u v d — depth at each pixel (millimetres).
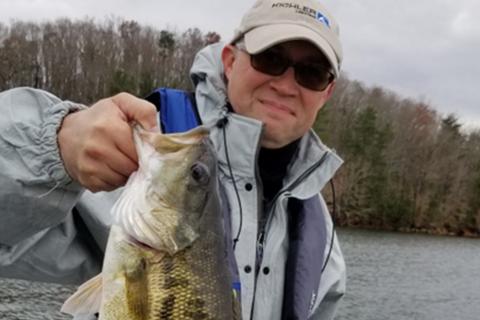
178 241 616
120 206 608
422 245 12711
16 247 737
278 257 959
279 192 961
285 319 934
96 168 595
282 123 944
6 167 626
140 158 612
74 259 813
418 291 6887
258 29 945
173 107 965
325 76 952
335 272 1109
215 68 997
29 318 3582
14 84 16625
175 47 19344
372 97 21969
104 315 594
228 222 893
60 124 628
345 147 16016
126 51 18484
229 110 978
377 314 5414
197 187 633
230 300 637
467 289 7473
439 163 17547
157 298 601
